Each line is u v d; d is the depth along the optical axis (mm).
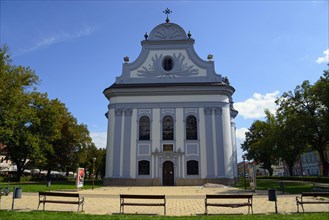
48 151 50594
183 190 30047
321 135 43781
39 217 11969
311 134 42688
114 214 13812
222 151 37844
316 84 40656
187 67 41000
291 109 45688
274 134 48250
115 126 39312
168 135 38875
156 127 39031
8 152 48281
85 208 16188
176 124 39000
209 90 39500
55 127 49406
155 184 37156
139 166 38094
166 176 37750
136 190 30203
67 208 16062
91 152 71250
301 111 44688
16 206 16375
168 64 41812
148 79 40906
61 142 54031
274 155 62469
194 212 14812
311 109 44406
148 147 38469
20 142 44688
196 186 36000
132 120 39406
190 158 37938
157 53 41750
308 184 37281
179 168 37625
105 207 16703
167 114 39438
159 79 40781
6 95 35562
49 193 15570
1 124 36250
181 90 39562
